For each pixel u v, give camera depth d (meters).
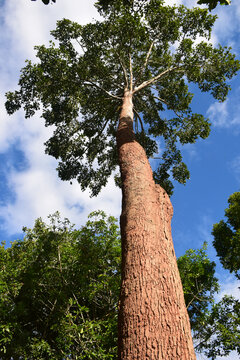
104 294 8.70
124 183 4.62
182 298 2.92
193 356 2.42
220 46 11.44
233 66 11.51
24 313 7.82
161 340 2.36
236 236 11.72
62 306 7.76
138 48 11.94
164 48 12.30
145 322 2.48
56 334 8.92
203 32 11.59
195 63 11.24
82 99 11.65
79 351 6.57
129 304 2.71
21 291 8.20
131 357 2.29
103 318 8.02
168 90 13.29
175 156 13.05
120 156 5.64
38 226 9.78
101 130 13.49
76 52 11.33
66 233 9.38
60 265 8.36
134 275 2.97
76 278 8.45
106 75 11.49
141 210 3.83
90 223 9.44
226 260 12.10
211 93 12.38
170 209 4.21
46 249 8.81
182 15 11.30
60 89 11.35
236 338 8.37
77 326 6.30
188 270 9.84
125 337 2.47
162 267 3.05
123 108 8.35
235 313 9.17
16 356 7.31
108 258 9.09
